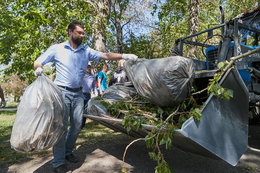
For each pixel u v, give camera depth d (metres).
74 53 2.45
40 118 1.84
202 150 1.75
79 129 2.60
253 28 3.91
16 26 5.68
